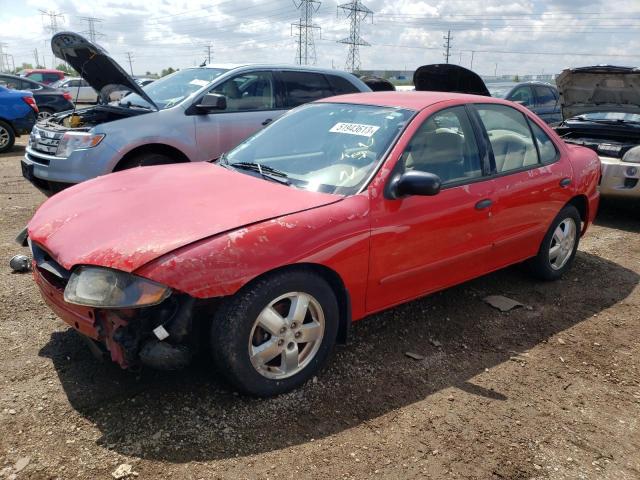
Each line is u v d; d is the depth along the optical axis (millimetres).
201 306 2736
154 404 2840
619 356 3678
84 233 2828
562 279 4969
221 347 2711
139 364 2721
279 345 2881
